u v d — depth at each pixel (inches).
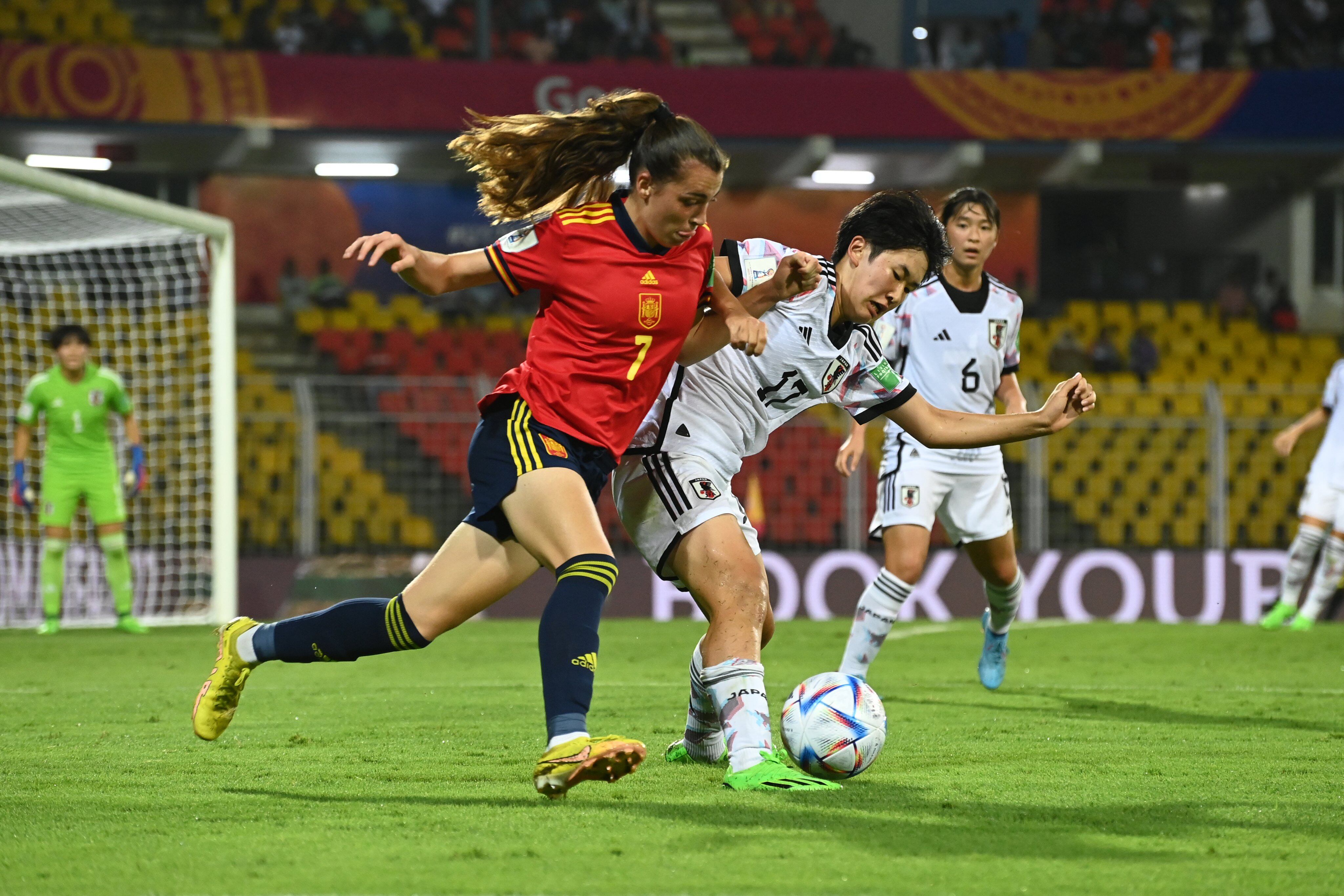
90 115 1943.9
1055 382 2175.2
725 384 456.8
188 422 1681.8
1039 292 2637.8
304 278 2288.4
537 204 418.3
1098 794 428.5
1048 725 618.5
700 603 449.7
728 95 2123.5
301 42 2274.9
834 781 447.2
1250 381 2251.5
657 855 334.3
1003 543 724.7
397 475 1727.4
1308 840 357.1
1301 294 2588.6
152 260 1676.9
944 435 467.2
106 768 482.9
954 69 2445.9
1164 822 381.7
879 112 2143.2
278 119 2018.9
